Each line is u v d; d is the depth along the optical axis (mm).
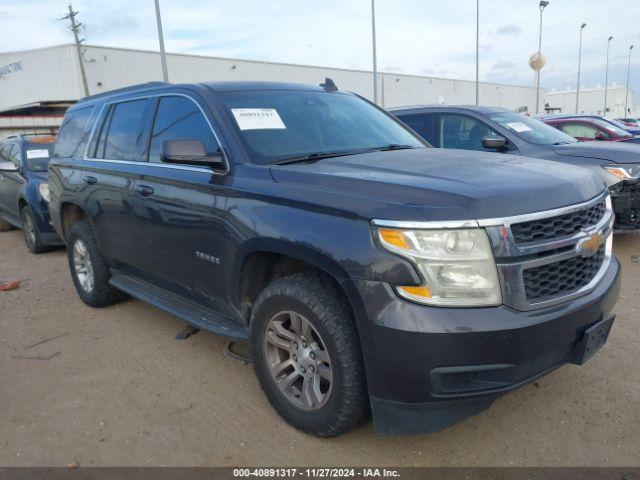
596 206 2920
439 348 2322
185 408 3322
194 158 3283
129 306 5215
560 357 2635
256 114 3611
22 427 3191
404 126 4461
